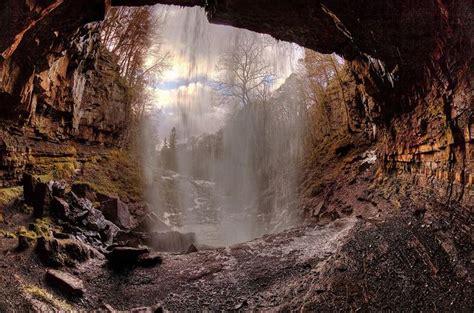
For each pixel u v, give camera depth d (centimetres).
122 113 2114
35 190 1020
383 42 773
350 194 1588
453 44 591
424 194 841
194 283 787
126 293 732
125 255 870
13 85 862
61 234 914
